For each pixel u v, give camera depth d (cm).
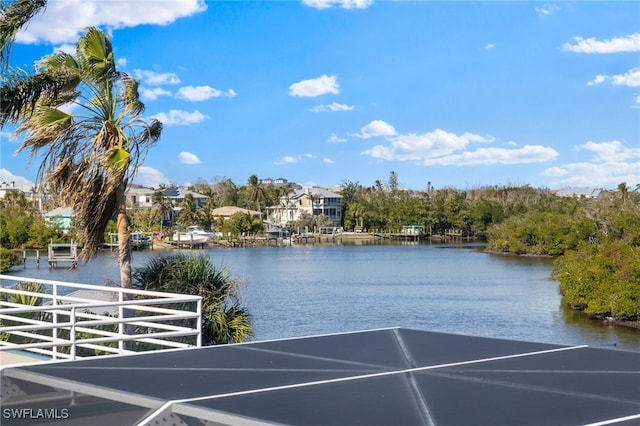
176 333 916
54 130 1405
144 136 1485
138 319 880
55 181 1447
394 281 5775
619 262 4047
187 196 13238
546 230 9138
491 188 16900
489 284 5516
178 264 1568
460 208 14238
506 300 4512
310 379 455
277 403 391
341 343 598
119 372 479
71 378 456
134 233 10681
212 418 373
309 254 9738
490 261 8256
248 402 394
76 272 6072
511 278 6047
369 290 5066
